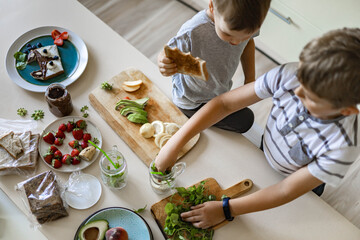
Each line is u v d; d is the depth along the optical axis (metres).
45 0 1.56
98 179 1.20
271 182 1.22
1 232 1.45
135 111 1.29
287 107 1.08
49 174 1.15
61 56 1.42
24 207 1.12
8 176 1.18
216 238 1.12
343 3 1.82
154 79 1.41
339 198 1.98
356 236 1.13
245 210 1.11
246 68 1.53
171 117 1.31
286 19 2.09
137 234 1.09
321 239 1.12
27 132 1.23
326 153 1.01
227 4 0.93
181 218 1.12
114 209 1.11
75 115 1.31
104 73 1.41
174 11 2.64
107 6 2.63
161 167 1.14
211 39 1.20
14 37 1.47
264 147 1.25
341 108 0.82
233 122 1.36
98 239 1.06
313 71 0.78
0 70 1.39
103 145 1.26
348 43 0.77
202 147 1.27
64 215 1.12
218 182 1.21
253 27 0.97
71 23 1.51
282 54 2.37
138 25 2.58
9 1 1.54
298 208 1.17
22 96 1.34
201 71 1.09
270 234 1.13
